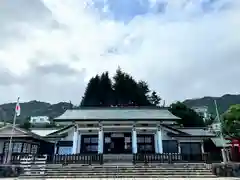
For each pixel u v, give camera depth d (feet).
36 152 107.34
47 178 60.75
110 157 89.86
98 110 109.70
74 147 94.17
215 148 108.58
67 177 61.87
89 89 245.65
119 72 259.39
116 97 241.35
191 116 182.39
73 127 104.58
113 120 93.35
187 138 103.71
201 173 64.28
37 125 267.80
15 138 93.09
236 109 83.71
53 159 76.54
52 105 541.34
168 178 58.95
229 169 64.34
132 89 244.22
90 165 72.18
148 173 63.52
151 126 98.17
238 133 85.35
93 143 102.06
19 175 64.44
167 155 79.77
